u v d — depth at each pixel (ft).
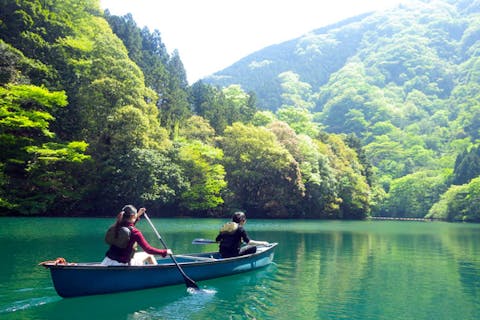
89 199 114.32
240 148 159.74
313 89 640.58
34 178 102.22
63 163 109.40
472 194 202.59
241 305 22.40
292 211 168.04
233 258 30.07
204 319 19.65
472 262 40.52
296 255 43.55
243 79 643.86
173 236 60.08
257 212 162.61
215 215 149.38
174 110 179.32
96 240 50.34
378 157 347.56
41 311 20.29
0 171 95.55
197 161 134.72
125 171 111.96
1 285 25.11
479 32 579.89
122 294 23.54
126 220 24.32
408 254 46.68
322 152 210.59
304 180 172.24
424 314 21.42
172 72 223.51
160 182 120.37
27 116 93.76
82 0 146.51
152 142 125.39
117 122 114.11
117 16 207.92
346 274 32.60
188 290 25.26
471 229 113.39
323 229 94.53
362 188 209.67
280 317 20.36
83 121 118.42
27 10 116.98
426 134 401.08
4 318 19.15
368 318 20.61
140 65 184.44
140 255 26.27
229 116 207.31
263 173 159.02
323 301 23.73
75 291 21.84
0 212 96.12
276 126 184.24
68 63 122.11
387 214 270.26
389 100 485.56
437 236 79.71
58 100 97.30
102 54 128.26
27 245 44.06
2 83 95.50
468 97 421.18
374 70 568.82
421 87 522.06
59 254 37.78
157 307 21.58
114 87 117.50
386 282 29.63
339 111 467.52
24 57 105.09
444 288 27.81
